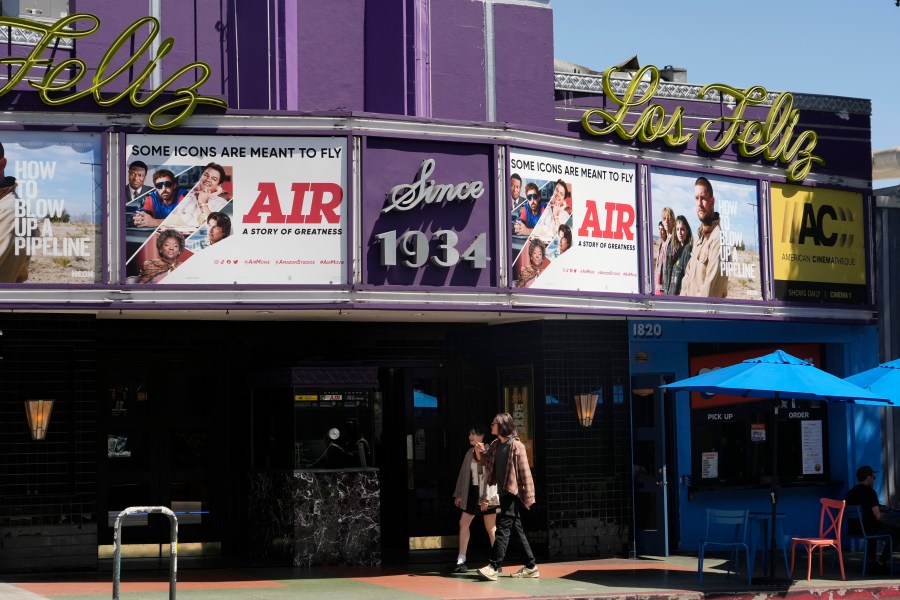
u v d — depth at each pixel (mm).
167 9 16312
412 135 15250
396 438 18266
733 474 19406
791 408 20172
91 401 15406
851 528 16953
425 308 15180
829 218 19812
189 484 17188
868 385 16656
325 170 14914
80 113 14414
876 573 16578
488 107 17656
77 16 14461
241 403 17297
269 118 14773
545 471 17250
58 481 15219
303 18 16734
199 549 17125
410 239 15141
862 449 20484
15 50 15500
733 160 18516
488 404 18281
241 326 17078
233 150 14727
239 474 17234
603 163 16938
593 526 17484
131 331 16641
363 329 17594
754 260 18688
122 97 14461
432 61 17328
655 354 18797
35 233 14242
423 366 17984
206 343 17141
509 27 17953
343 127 14938
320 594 13477
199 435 17266
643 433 18266
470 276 15516
